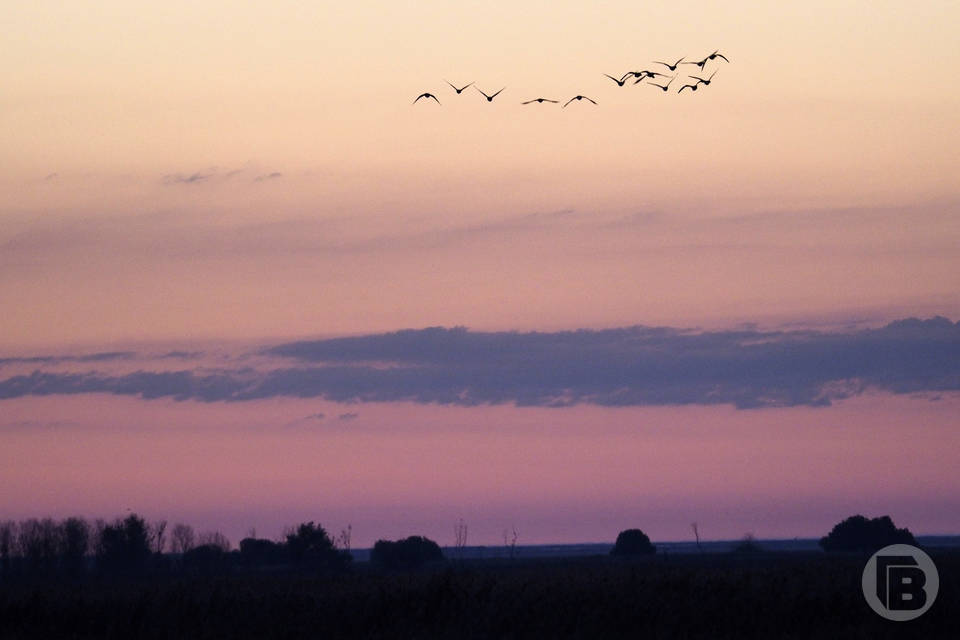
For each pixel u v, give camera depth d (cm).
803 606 7638
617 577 10556
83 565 16362
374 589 9619
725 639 6862
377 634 7119
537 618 7438
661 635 6881
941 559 13850
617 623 7262
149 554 16950
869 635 6844
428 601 7950
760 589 8588
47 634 7488
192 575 14900
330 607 8162
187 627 7538
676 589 8850
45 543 16150
